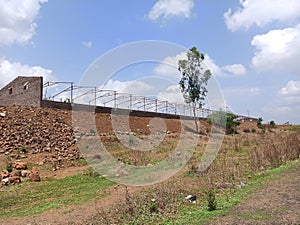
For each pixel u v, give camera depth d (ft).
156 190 32.55
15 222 27.50
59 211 29.99
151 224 24.16
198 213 25.13
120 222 25.21
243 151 62.44
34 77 83.05
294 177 34.30
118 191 36.32
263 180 34.45
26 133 64.13
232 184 34.58
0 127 63.36
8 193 37.60
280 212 23.79
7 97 87.76
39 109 78.07
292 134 58.34
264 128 111.04
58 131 69.56
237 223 22.15
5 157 52.34
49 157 55.57
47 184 41.81
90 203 31.99
